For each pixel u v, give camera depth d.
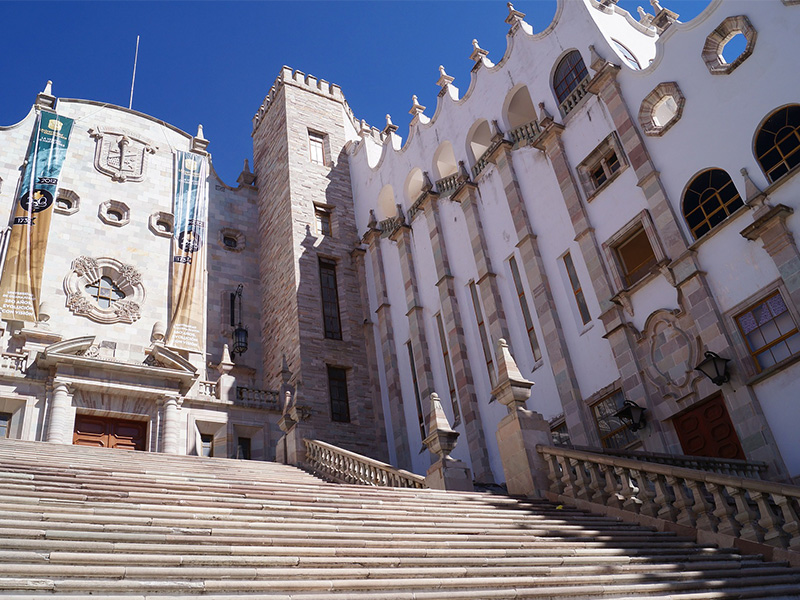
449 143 30.22
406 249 30.27
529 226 24.31
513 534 10.66
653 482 12.64
